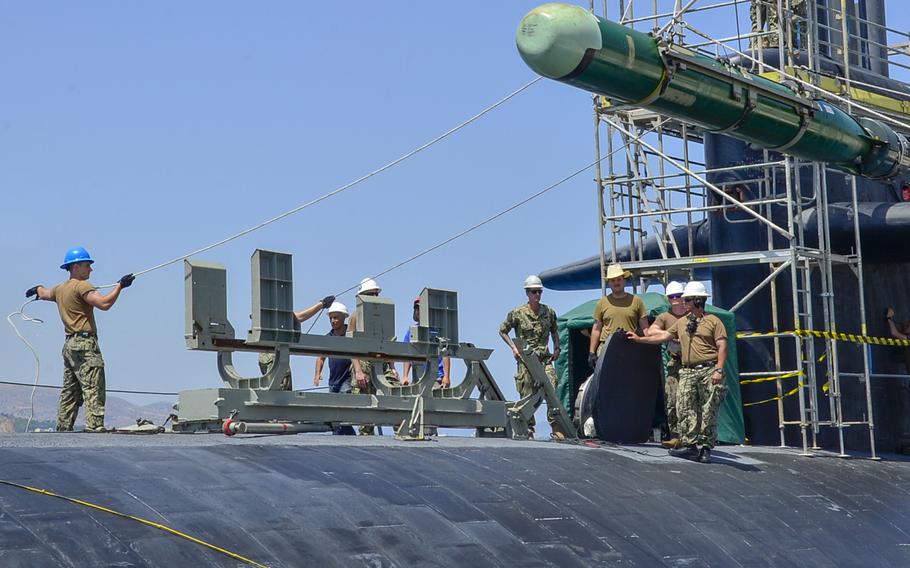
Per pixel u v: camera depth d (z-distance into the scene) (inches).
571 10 507.5
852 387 783.1
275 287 537.3
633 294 704.4
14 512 336.5
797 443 764.0
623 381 669.9
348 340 566.3
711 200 806.5
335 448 474.3
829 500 573.3
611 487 503.5
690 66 550.9
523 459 519.5
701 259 770.8
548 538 425.4
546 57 506.9
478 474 472.4
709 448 610.2
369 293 701.9
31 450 397.4
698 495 526.0
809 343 722.2
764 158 775.1
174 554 338.3
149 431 521.7
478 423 622.2
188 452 425.7
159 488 376.5
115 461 396.2
